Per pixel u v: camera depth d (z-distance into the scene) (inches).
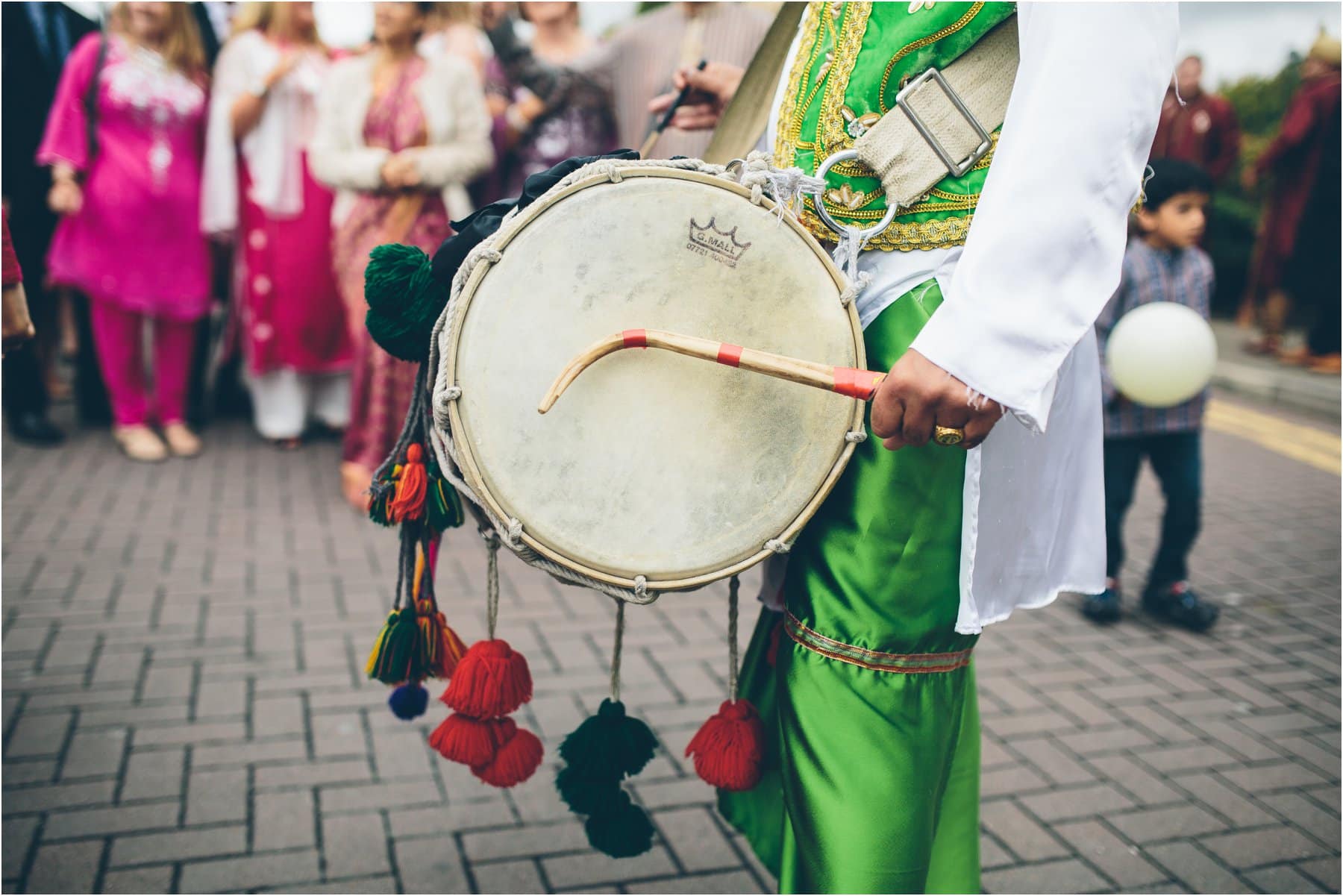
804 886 59.3
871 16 54.8
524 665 64.5
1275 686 127.5
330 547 158.1
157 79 184.5
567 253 51.3
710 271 52.6
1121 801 101.7
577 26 176.7
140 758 100.5
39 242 200.5
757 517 53.9
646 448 52.6
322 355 204.4
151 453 197.8
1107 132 46.4
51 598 135.3
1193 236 133.3
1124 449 140.9
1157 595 146.6
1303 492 214.1
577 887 85.9
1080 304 47.2
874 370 55.8
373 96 155.9
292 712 110.0
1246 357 335.0
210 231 195.0
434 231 159.6
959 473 55.4
